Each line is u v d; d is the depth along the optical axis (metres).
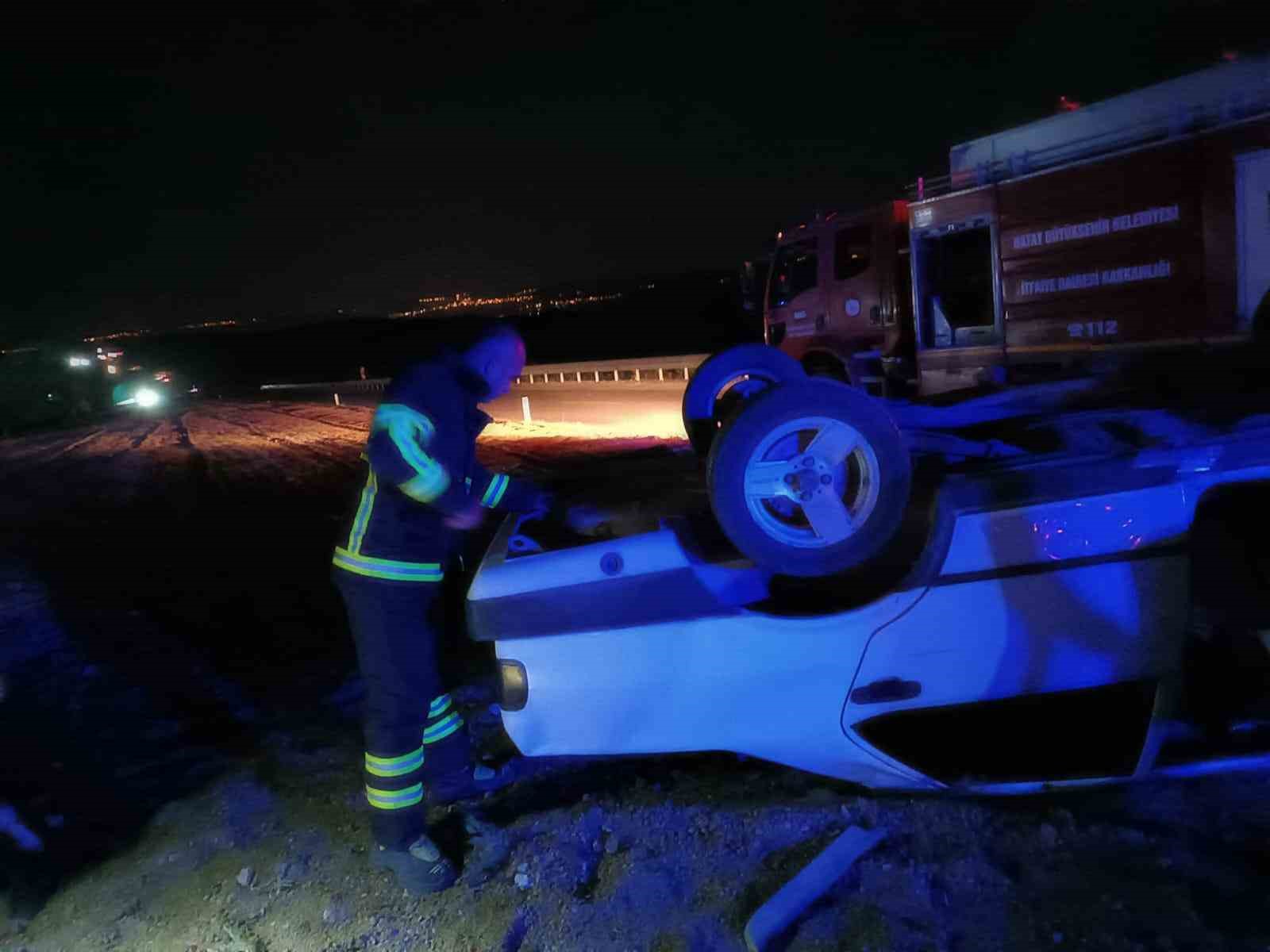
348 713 5.21
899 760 3.38
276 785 4.37
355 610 3.35
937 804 3.44
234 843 3.90
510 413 27.56
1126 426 3.74
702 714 3.30
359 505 3.37
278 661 6.29
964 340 10.45
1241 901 2.84
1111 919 2.83
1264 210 7.57
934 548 3.21
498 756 4.31
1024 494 3.23
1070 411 4.43
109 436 33.47
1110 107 8.68
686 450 5.02
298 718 5.22
